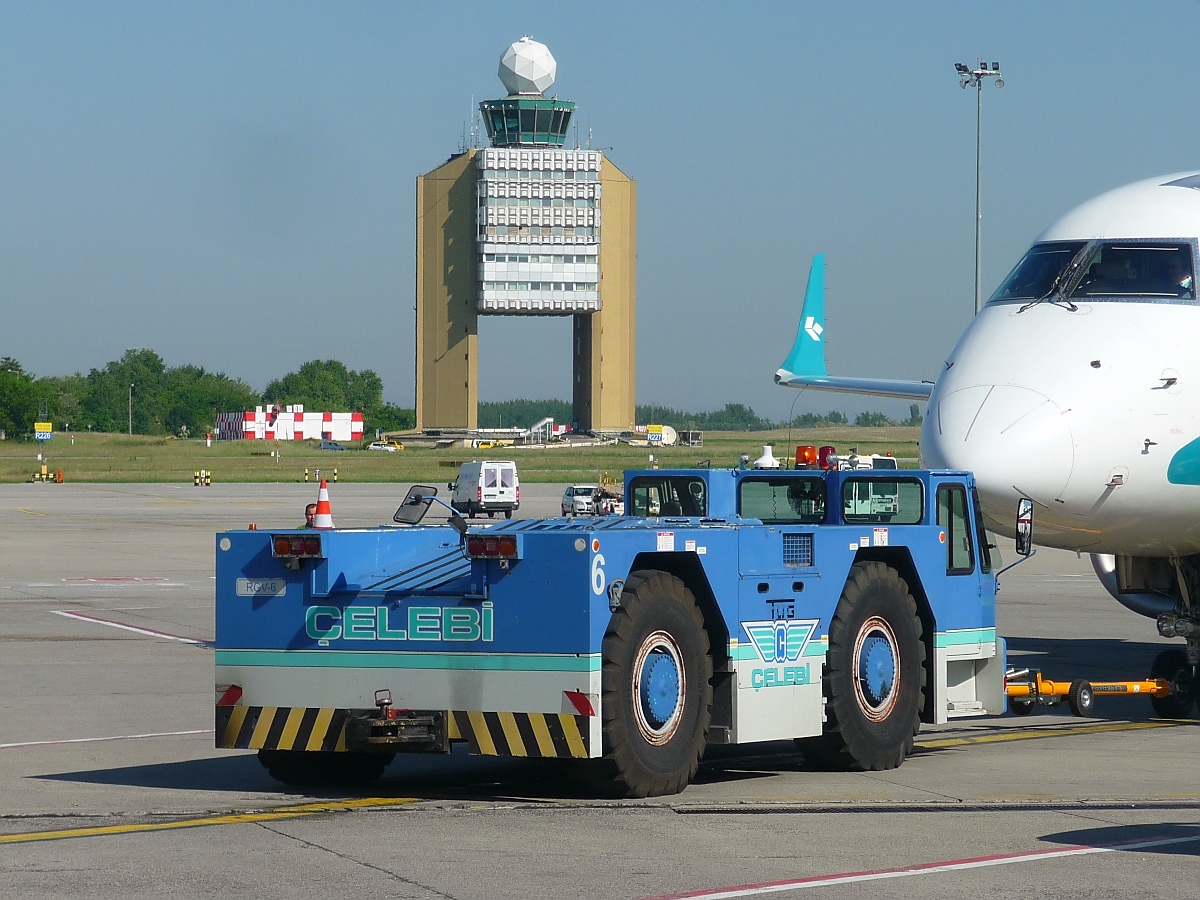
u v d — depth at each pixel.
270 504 150.75
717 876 19.67
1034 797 25.75
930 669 30.31
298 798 25.77
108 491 183.00
